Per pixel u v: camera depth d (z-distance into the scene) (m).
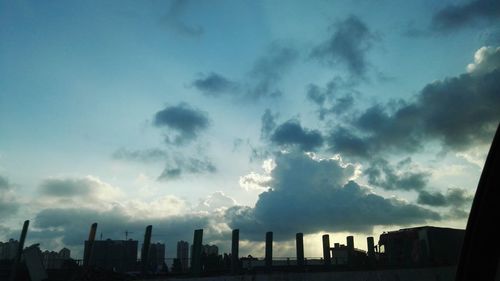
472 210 4.41
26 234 21.86
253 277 24.36
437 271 32.47
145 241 24.05
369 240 34.84
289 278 25.27
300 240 28.61
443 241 34.69
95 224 23.53
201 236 24.36
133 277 22.66
